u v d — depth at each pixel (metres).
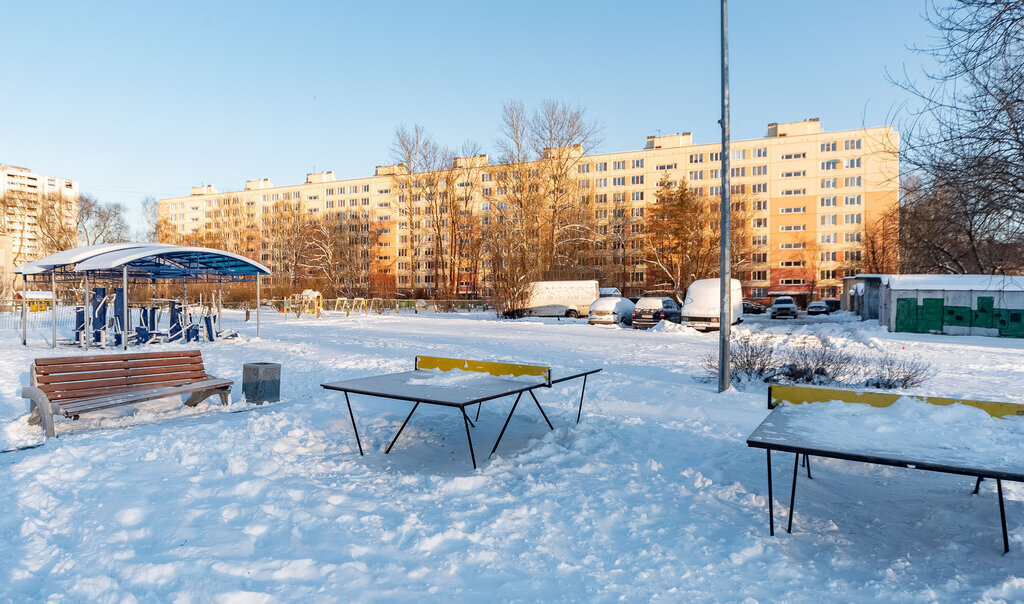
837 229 74.94
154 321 20.03
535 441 6.46
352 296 64.19
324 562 3.47
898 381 10.12
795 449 3.77
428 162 63.44
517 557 3.60
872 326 29.33
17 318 31.06
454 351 16.02
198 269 20.97
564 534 3.96
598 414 7.96
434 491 4.82
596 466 5.54
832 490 4.98
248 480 4.96
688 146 81.06
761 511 4.46
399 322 32.88
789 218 76.88
